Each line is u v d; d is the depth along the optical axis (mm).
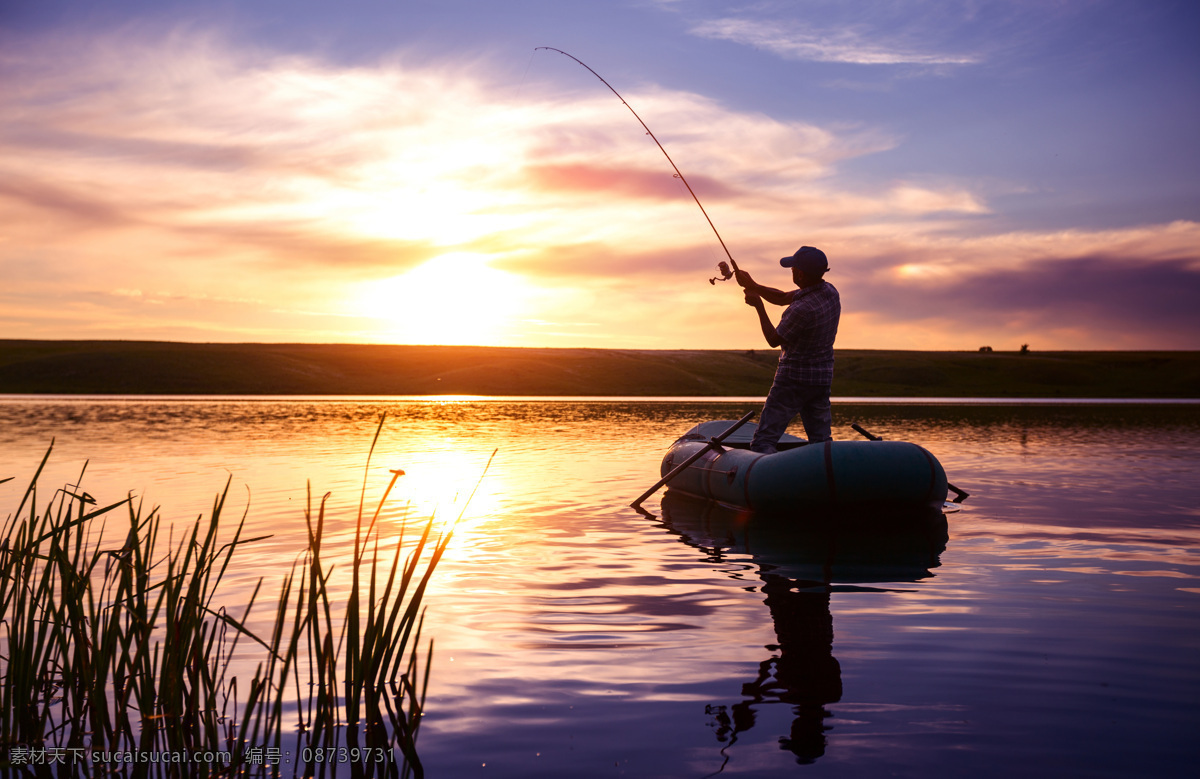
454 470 10156
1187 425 22531
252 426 19438
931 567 4730
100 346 86688
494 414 27391
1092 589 4168
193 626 2494
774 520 6551
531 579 4457
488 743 2379
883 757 2268
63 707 2617
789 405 7277
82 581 2539
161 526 5871
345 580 4332
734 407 34062
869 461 6297
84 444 13617
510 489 8406
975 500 7543
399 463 10891
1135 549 5246
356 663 2600
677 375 77500
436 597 4043
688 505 7371
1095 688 2771
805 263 7074
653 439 15781
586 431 18422
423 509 7020
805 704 2648
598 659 3104
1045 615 3674
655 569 4707
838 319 7199
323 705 2434
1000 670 2947
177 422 20719
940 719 2521
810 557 5059
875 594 4090
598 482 9008
